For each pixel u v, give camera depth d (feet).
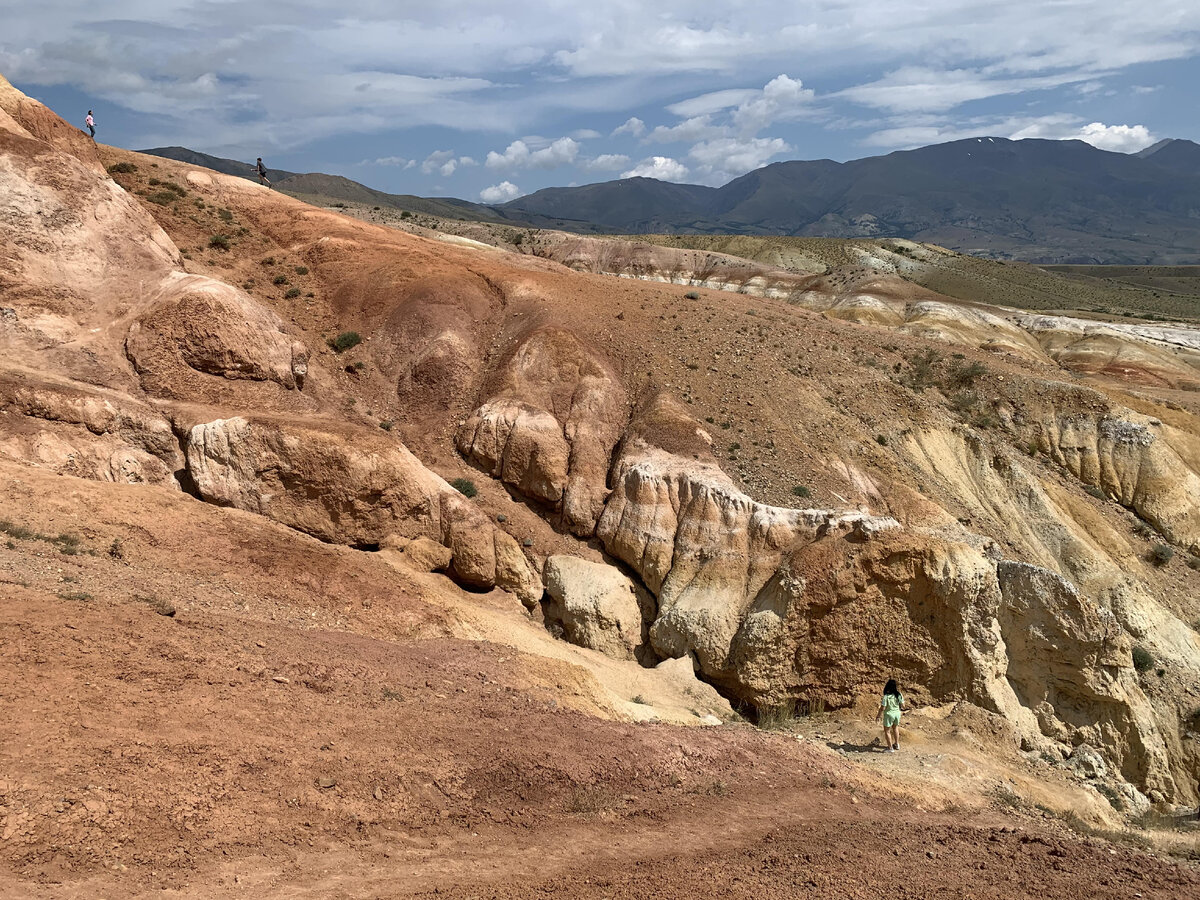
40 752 28.53
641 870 33.06
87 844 25.81
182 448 81.66
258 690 38.70
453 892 28.37
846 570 78.23
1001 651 79.66
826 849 38.68
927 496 110.42
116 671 35.35
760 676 77.51
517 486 101.65
